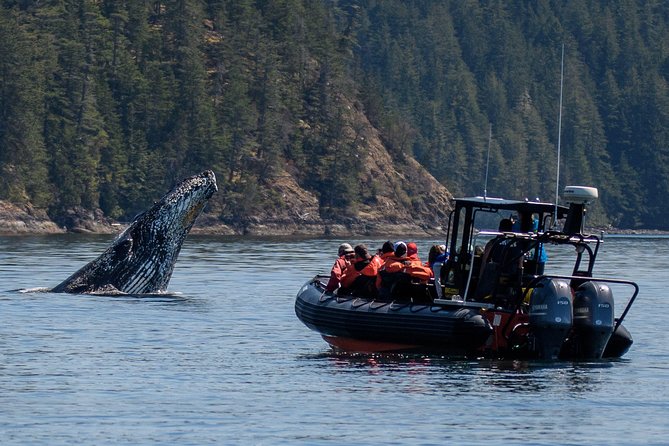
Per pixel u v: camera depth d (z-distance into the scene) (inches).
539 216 2758.4
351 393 2153.1
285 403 2054.6
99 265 3663.9
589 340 2566.4
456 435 1841.8
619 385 2269.9
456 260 2758.4
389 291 2753.4
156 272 3634.4
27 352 2551.7
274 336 2915.8
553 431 1877.5
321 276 3046.3
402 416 1964.8
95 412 1962.4
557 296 2512.3
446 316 2564.0
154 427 1865.2
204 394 2121.1
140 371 2345.0
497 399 2114.9
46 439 1784.0
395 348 2657.5
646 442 1819.6
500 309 2603.3
